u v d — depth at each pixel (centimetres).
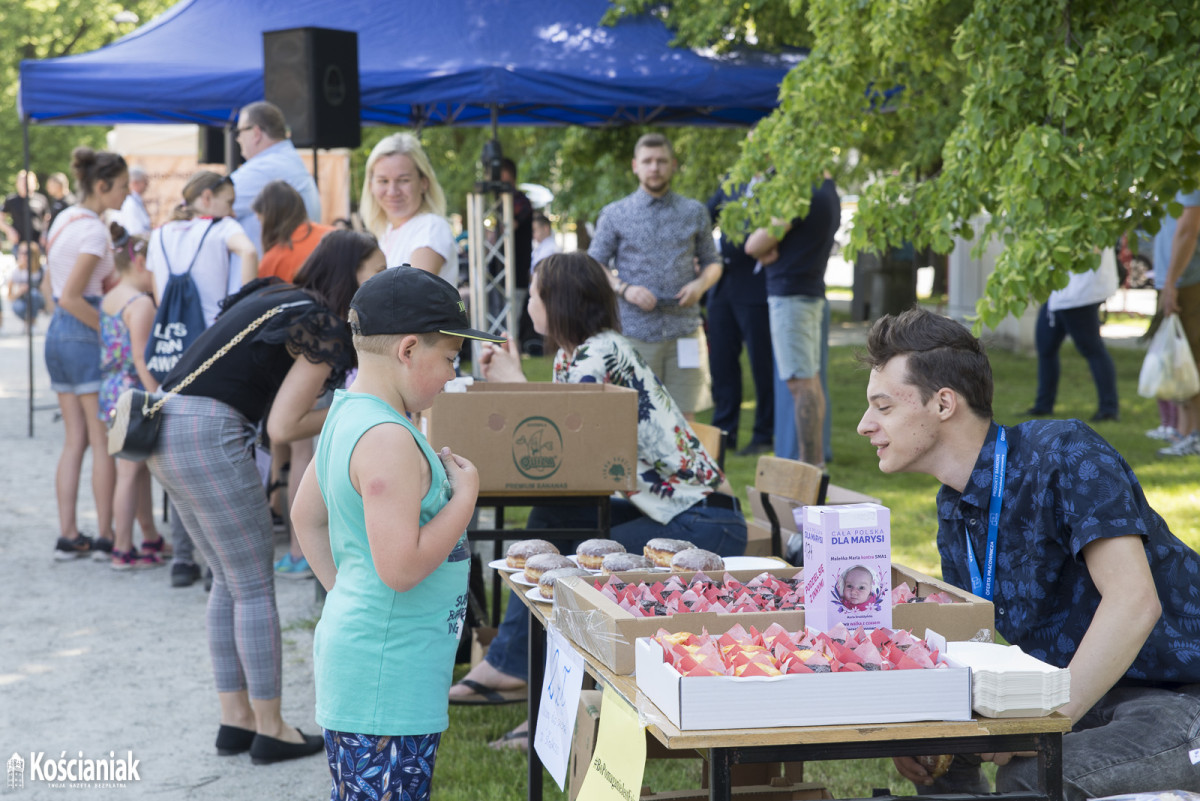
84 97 734
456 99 732
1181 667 217
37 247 1686
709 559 253
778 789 277
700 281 683
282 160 561
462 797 323
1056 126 388
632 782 180
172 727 390
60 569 596
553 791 332
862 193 455
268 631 356
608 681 194
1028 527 217
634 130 1181
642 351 685
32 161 3045
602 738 195
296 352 326
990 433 223
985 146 399
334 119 645
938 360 220
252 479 342
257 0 809
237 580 352
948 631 199
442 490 210
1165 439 813
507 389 369
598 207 1420
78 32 3017
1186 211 709
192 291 499
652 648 179
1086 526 206
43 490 797
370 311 207
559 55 765
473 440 326
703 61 785
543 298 366
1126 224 376
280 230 473
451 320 209
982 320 376
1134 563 204
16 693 420
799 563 304
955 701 170
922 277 2819
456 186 1817
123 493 590
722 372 835
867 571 194
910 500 676
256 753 358
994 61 392
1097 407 934
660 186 677
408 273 210
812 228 662
